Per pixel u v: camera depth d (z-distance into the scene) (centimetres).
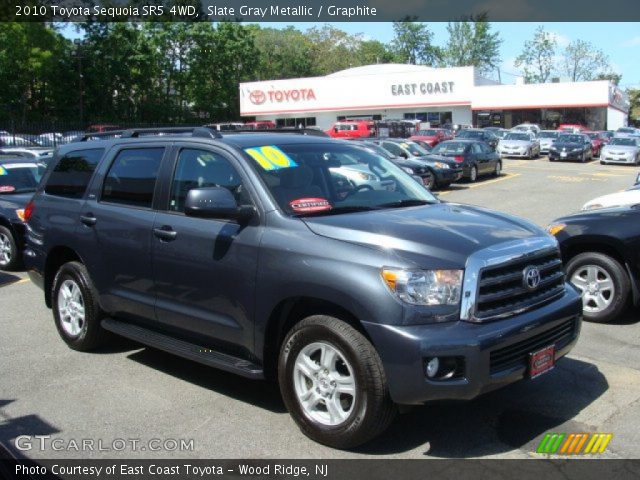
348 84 5647
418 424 434
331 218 425
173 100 5569
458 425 432
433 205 484
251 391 501
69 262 599
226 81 5822
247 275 430
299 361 411
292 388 414
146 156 536
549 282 426
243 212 437
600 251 648
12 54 4056
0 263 993
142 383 520
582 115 5331
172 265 484
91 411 468
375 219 420
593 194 2008
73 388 511
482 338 363
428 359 359
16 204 1001
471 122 5553
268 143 492
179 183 500
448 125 5038
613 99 5406
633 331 624
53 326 686
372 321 370
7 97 4309
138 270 515
